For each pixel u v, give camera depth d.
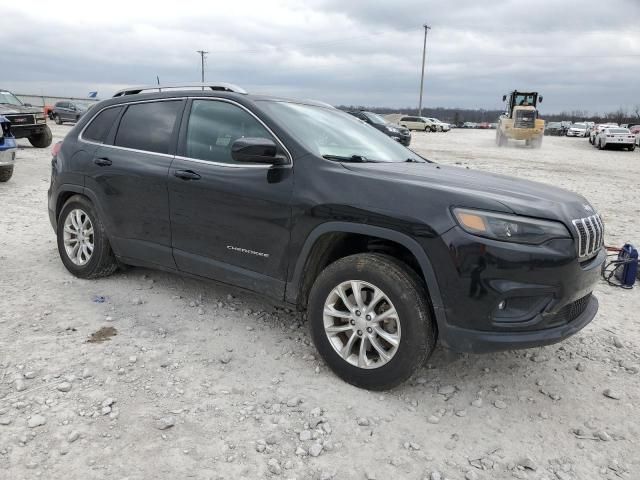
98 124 4.68
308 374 3.36
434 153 22.78
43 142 16.47
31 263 5.25
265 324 4.05
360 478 2.48
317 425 2.85
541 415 3.05
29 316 3.99
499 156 22.52
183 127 4.05
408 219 2.93
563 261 2.85
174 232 4.00
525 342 2.86
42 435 2.64
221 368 3.38
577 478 2.55
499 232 2.81
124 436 2.67
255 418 2.88
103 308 4.20
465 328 2.87
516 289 2.80
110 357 3.44
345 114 4.62
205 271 3.89
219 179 3.68
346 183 3.19
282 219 3.38
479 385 3.34
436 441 2.78
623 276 5.29
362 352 3.15
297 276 3.39
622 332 4.21
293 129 3.62
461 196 2.92
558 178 15.05
